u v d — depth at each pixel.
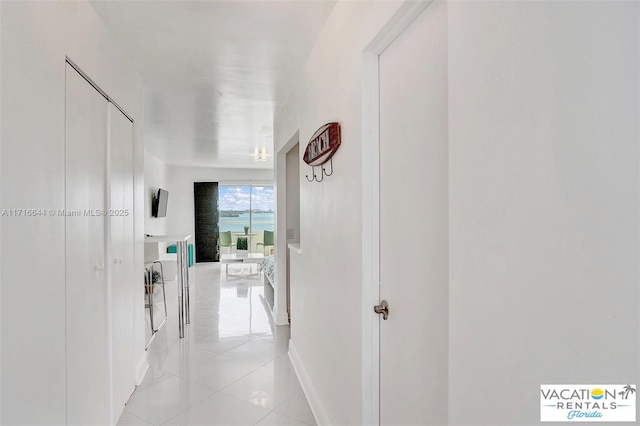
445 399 1.04
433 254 1.10
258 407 2.33
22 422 1.14
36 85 1.23
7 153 1.06
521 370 0.66
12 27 1.09
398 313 1.33
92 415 1.75
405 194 1.27
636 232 0.47
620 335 0.50
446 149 1.03
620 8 0.49
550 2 0.59
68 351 1.49
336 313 1.87
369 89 1.48
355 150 1.56
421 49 1.17
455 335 0.87
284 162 4.11
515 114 0.67
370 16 1.38
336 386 1.88
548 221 0.60
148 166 6.64
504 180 0.70
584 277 0.54
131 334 2.45
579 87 0.55
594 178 0.53
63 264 1.44
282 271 4.10
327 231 2.03
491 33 0.73
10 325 1.08
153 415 2.22
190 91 3.11
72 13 1.55
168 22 1.97
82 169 1.65
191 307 4.79
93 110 1.80
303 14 1.91
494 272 0.73
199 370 2.86
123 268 2.28
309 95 2.42
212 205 9.09
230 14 1.91
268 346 3.39
